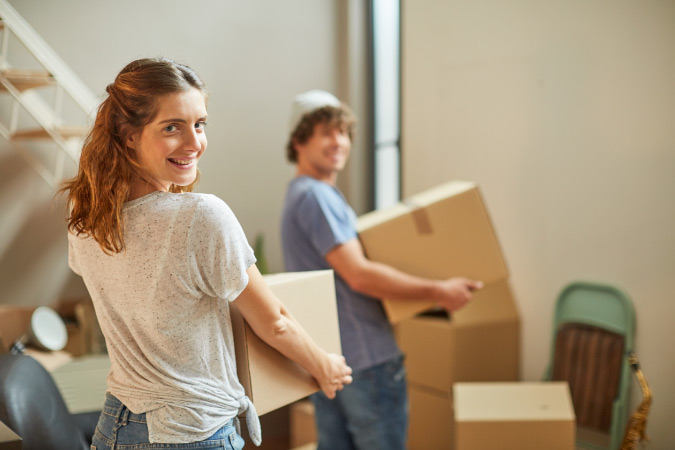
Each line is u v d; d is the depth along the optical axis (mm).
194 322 1050
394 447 1920
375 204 3971
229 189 3719
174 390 1035
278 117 3834
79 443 1746
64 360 2805
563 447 2111
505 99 2877
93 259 1058
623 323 2430
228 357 1113
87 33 3289
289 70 3840
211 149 3654
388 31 3777
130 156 1047
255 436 1154
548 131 2693
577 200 2598
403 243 1979
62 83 2891
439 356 2814
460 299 1940
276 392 1261
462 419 2135
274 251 3871
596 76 2492
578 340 2559
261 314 1166
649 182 2326
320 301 1418
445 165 3215
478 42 2990
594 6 2486
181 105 1026
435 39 3229
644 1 2312
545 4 2674
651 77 2301
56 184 3172
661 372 2314
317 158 2053
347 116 2066
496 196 2953
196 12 3562
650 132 2314
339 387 1321
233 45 3672
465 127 3086
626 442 2131
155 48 3455
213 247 1021
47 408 1627
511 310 2877
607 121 2461
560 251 2680
